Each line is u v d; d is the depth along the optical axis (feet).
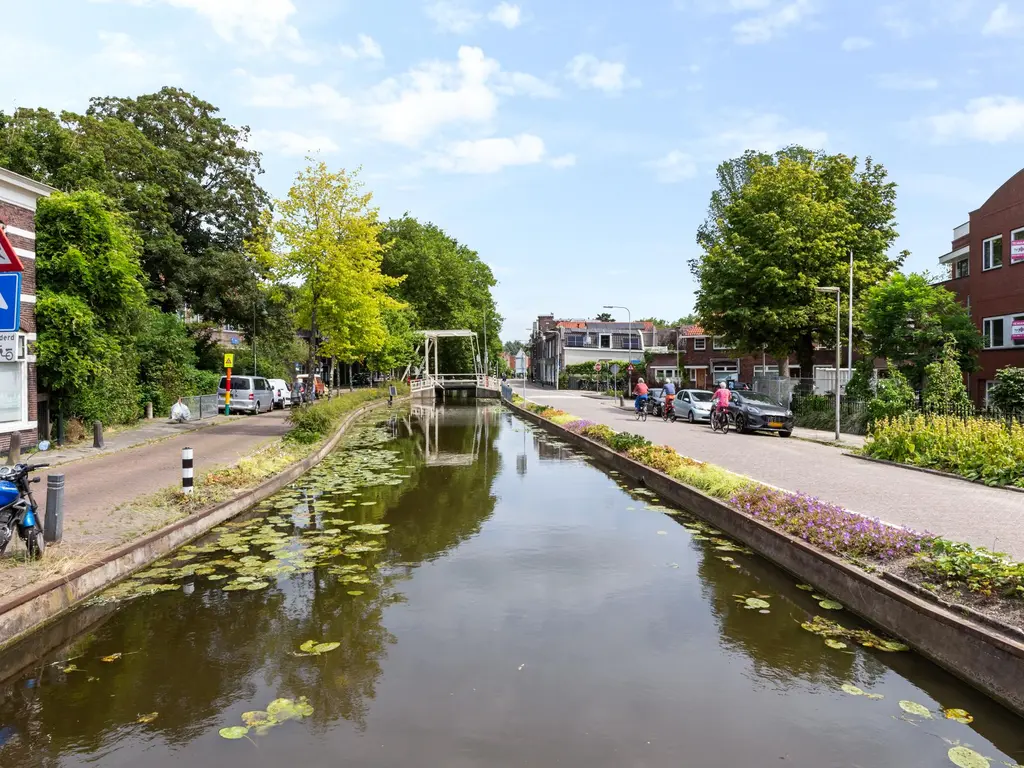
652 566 23.04
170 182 96.22
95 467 40.45
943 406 55.52
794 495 26.84
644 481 40.37
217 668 15.07
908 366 68.90
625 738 12.10
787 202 84.74
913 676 14.90
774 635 17.07
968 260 89.86
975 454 37.86
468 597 19.69
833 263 82.79
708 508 30.12
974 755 11.71
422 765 11.21
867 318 73.87
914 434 44.62
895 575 18.13
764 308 82.17
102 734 12.34
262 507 32.81
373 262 70.79
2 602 16.30
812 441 61.00
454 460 51.75
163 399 76.95
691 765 11.27
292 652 15.89
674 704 13.42
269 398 99.76
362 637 16.74
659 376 190.29
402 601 19.36
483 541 26.40
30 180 45.39
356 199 67.31
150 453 47.39
